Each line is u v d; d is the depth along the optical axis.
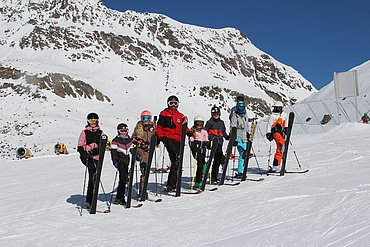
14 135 37.66
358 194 4.29
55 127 40.59
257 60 130.00
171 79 94.69
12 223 4.57
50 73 63.31
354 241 2.79
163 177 8.06
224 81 105.88
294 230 3.28
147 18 131.75
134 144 5.20
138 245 3.40
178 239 3.47
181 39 122.75
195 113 77.38
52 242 3.71
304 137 16.56
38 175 10.87
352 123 16.47
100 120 52.06
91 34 104.25
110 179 8.47
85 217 4.74
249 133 7.06
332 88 36.59
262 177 6.62
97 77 84.06
